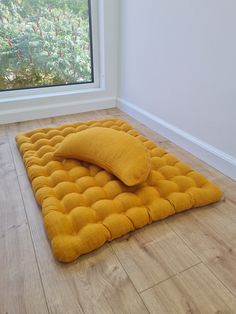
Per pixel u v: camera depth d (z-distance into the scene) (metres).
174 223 1.13
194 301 0.82
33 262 0.95
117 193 1.20
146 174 1.24
